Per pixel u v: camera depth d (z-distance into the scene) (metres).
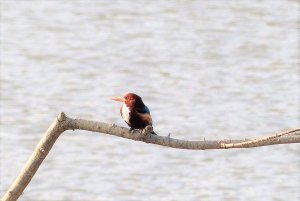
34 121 40.66
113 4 72.56
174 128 40.03
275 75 49.81
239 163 35.44
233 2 73.56
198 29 63.28
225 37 60.38
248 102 44.16
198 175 34.25
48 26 64.50
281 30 63.03
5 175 33.62
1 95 45.31
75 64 52.59
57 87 47.09
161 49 56.66
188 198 32.03
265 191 32.53
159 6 71.69
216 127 40.09
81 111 43.19
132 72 50.59
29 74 49.94
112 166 35.19
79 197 32.28
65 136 38.69
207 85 47.47
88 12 69.56
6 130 39.09
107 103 44.53
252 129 40.03
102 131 9.42
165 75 49.75
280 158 35.78
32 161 9.60
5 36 60.81
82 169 34.84
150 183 33.44
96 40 59.72
